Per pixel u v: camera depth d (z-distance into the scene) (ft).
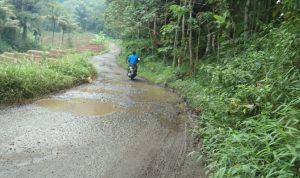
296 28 23.04
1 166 16.22
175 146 20.99
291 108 15.60
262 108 19.52
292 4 22.04
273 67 23.12
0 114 25.50
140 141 21.66
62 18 197.67
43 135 21.42
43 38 223.51
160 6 69.97
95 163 17.43
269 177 11.44
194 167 17.61
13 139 20.17
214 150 17.67
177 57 62.34
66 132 22.45
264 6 40.42
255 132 15.17
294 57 22.08
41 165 16.71
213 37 51.90
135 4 76.13
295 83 19.47
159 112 31.32
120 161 17.94
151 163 17.93
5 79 29.71
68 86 41.39
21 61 43.86
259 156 12.61
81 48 152.56
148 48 82.58
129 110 31.24
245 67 27.76
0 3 155.33
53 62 46.75
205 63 50.67
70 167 16.72
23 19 175.63
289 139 12.54
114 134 22.84
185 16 56.90
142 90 45.50
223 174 11.80
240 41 40.70
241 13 43.78
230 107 21.76
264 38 32.42
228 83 26.89
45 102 31.53
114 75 62.54
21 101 30.37
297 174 11.51
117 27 109.19
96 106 31.73
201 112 29.78
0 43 147.54
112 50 161.68
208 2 50.49
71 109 29.45
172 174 16.62
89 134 22.41
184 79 51.52
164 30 58.03
